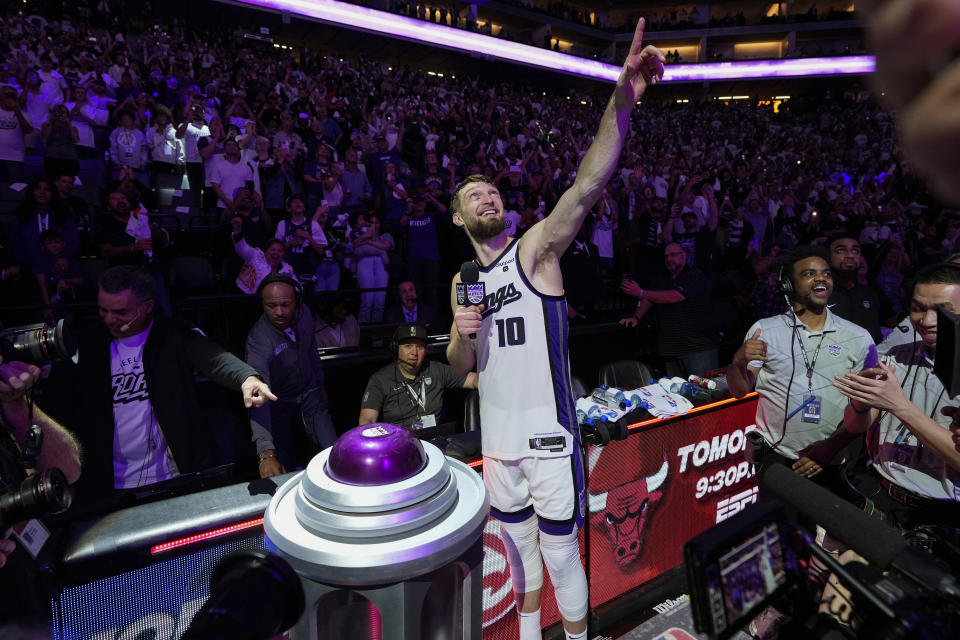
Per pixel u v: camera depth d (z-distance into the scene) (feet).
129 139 24.04
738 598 2.21
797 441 7.84
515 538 6.86
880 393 5.65
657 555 9.00
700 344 15.65
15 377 4.07
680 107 90.79
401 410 11.54
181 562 4.79
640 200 29.60
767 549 2.40
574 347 20.18
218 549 4.94
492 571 7.20
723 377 10.21
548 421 6.52
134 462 7.64
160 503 5.06
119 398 7.49
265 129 30.07
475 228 6.70
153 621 4.69
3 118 21.08
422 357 11.41
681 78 89.30
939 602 2.36
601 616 8.17
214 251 21.22
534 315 6.53
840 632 2.35
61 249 16.34
